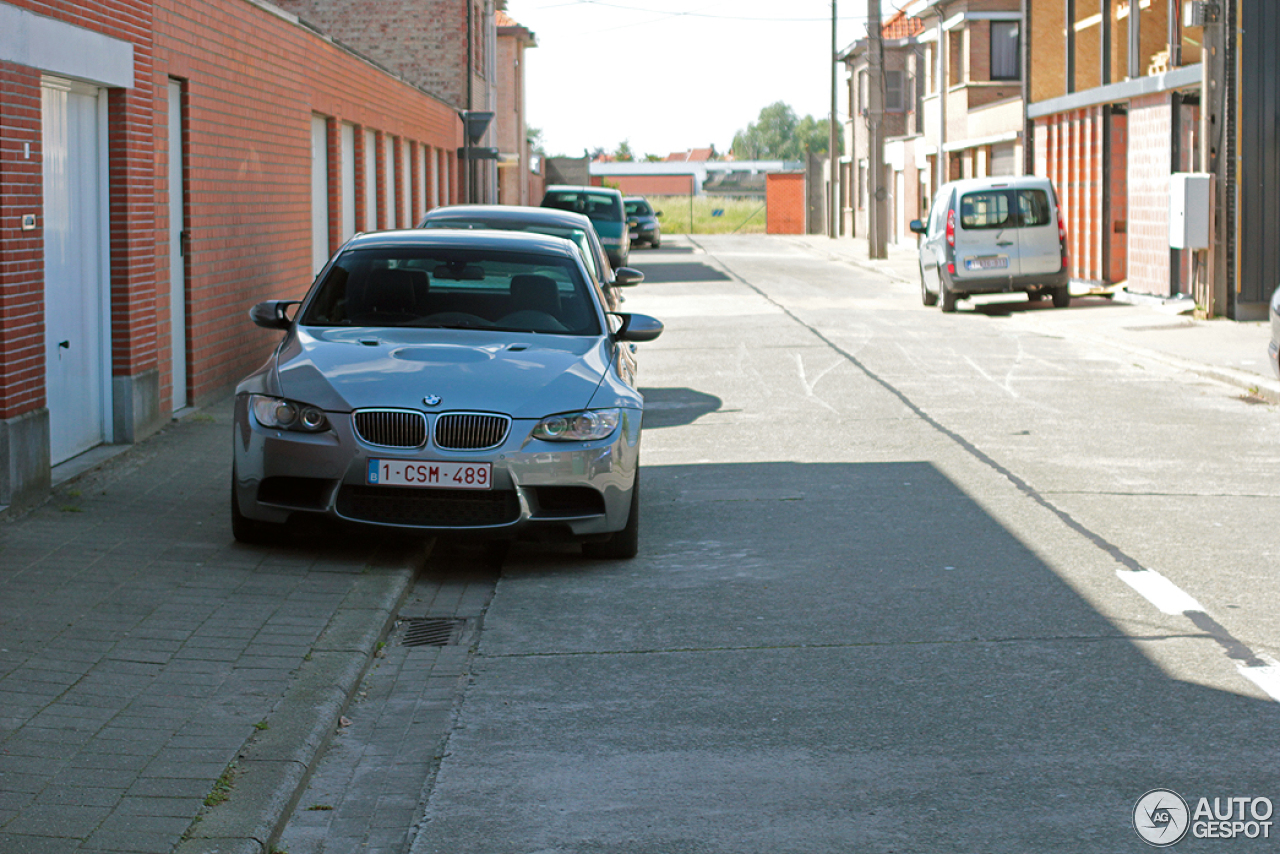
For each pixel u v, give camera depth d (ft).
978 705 19.31
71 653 20.81
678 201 323.57
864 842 15.03
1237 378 53.47
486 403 26.63
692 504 33.53
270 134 55.47
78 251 36.14
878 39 148.56
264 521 27.32
